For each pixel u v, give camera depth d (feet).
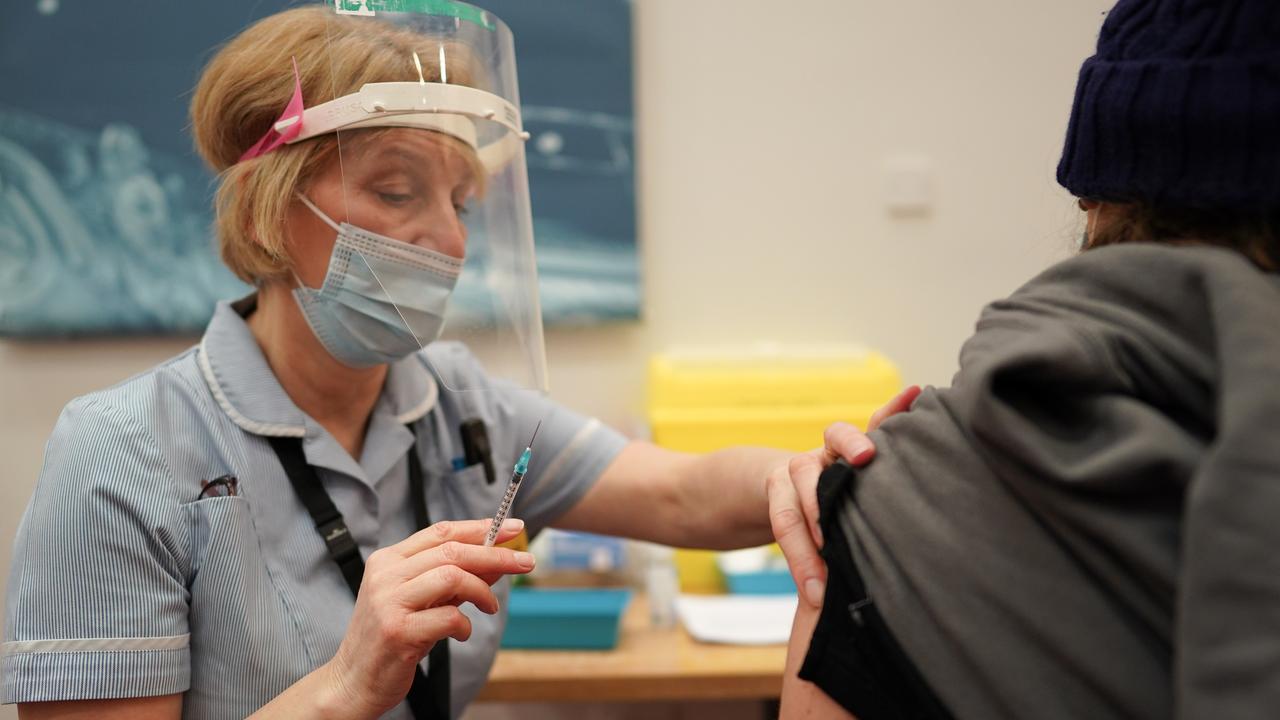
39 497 3.43
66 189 7.02
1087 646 1.93
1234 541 1.60
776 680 5.26
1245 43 1.97
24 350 7.24
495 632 4.17
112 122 6.97
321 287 3.61
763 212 7.29
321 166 3.51
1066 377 2.00
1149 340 1.97
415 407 4.12
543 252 7.11
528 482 4.55
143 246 7.09
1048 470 1.95
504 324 3.82
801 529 2.95
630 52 6.97
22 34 6.89
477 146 3.69
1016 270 7.34
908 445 2.40
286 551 3.64
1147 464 1.84
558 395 7.43
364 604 3.13
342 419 3.96
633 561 6.52
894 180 7.24
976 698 2.07
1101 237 2.34
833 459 2.94
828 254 7.33
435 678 3.81
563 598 5.83
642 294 7.24
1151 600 1.88
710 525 4.29
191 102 3.84
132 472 3.43
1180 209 2.14
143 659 3.30
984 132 7.21
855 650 2.29
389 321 3.61
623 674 5.27
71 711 3.29
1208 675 1.58
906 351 7.43
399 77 3.46
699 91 7.16
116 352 7.29
